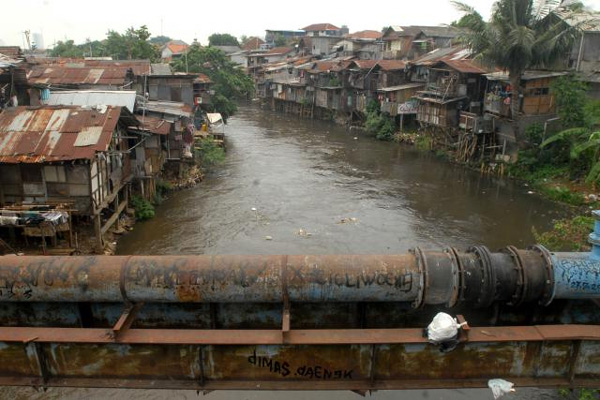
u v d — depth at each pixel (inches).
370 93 1903.3
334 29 3208.7
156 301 316.2
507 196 1061.1
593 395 403.5
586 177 999.0
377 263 314.7
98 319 347.6
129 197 885.8
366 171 1284.4
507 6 1100.5
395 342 280.1
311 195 1062.4
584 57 1211.9
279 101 2657.5
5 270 315.0
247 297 310.7
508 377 295.4
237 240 798.5
